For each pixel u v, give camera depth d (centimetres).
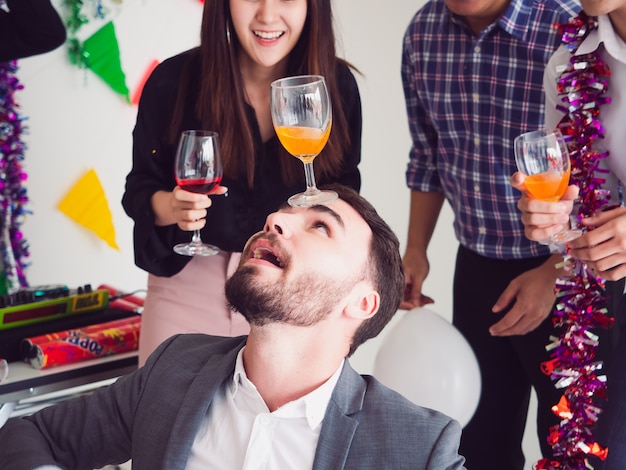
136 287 378
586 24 199
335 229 158
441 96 250
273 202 233
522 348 248
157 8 363
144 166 233
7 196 330
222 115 225
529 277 235
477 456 265
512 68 234
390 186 406
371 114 398
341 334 160
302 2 214
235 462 155
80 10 347
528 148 185
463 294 266
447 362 211
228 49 222
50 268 358
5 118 324
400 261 166
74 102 353
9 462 158
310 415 153
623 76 196
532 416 368
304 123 176
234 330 237
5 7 279
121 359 221
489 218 253
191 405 158
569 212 196
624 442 188
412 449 147
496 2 227
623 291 244
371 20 389
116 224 369
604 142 205
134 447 162
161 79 230
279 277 154
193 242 208
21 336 217
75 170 357
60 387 209
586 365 206
